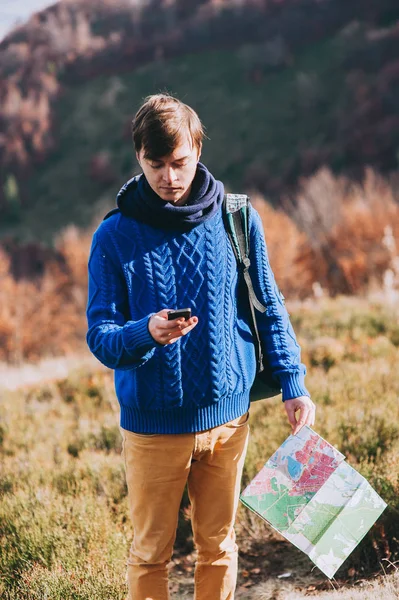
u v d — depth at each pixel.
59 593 2.70
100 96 84.12
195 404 2.05
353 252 22.08
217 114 73.94
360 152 59.22
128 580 2.23
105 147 77.81
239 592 2.97
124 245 2.04
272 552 3.25
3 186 72.88
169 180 1.93
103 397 6.71
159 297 2.02
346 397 4.71
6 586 2.89
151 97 2.00
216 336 2.05
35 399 7.18
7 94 82.88
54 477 4.12
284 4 81.50
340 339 7.25
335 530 2.19
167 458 2.09
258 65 75.94
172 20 92.00
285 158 64.81
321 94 68.31
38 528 3.21
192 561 3.34
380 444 3.86
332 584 2.83
